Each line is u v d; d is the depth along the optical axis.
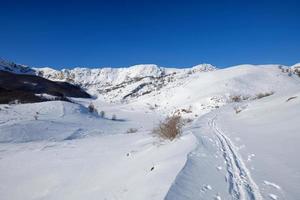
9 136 34.22
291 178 8.02
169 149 13.25
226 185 7.57
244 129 20.98
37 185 13.67
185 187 7.06
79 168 15.29
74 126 46.25
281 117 22.14
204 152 11.66
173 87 145.50
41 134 37.47
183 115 85.56
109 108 124.25
